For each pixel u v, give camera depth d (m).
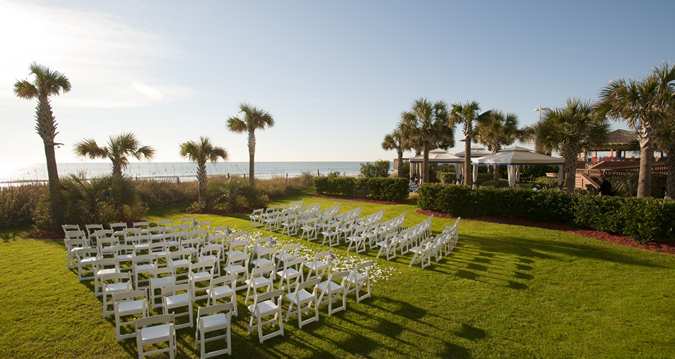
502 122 26.58
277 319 5.77
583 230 12.38
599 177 21.12
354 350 5.13
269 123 22.94
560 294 7.10
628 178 19.39
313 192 27.44
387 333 5.61
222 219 16.67
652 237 10.27
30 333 5.58
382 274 8.48
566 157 14.67
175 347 4.95
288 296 6.03
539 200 13.66
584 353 5.01
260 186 24.69
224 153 19.92
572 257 9.55
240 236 10.66
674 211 9.96
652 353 5.00
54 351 5.09
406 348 5.17
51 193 13.34
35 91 12.98
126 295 5.28
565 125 14.24
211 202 19.64
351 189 24.45
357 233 11.54
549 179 26.83
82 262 8.05
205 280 7.62
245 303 6.82
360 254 10.41
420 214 17.06
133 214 15.77
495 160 19.22
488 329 5.71
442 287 7.55
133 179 20.66
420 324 5.90
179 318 6.27
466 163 19.69
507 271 8.53
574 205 12.62
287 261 7.59
